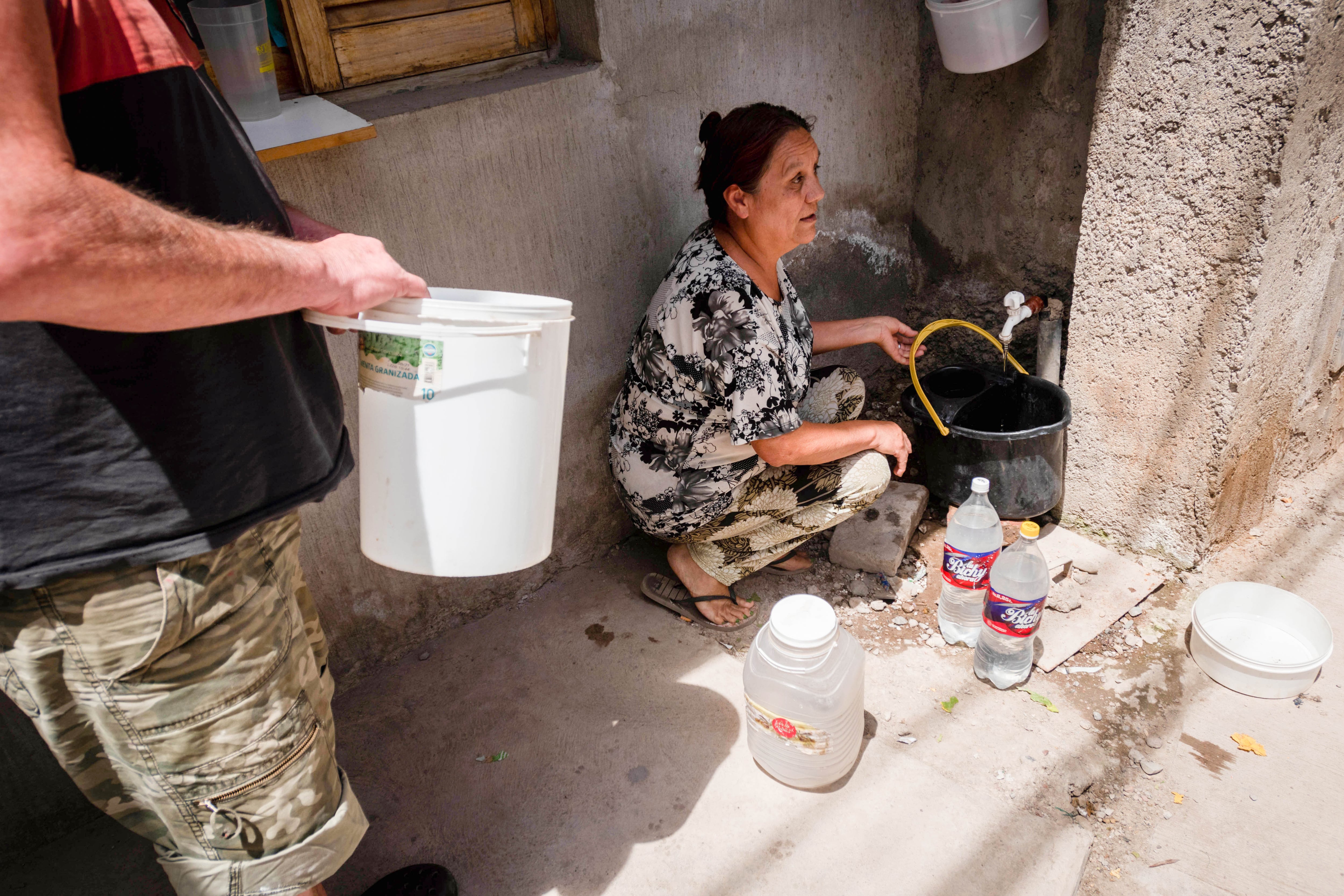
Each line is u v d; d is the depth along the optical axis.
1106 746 1.96
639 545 2.68
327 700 1.39
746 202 1.92
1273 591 2.18
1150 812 1.82
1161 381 2.26
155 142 0.93
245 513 1.05
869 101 2.79
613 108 2.16
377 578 2.18
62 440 0.88
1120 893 1.68
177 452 0.95
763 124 1.84
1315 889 1.66
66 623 0.96
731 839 1.78
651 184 2.32
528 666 2.25
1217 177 1.97
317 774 1.21
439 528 1.27
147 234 0.76
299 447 1.11
